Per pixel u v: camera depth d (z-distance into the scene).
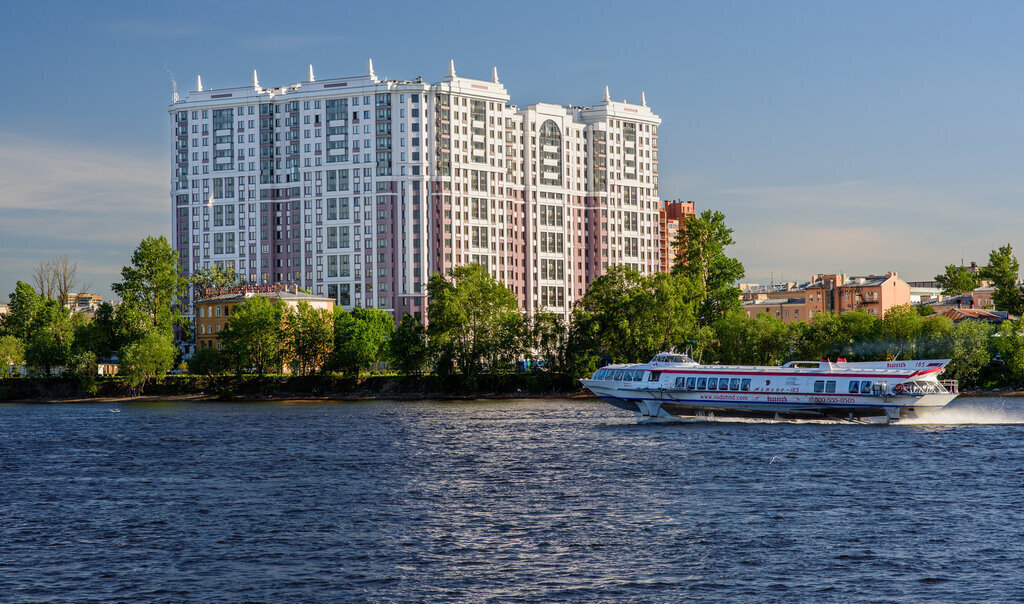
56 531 61.94
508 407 162.62
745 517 63.88
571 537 59.16
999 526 60.88
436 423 131.50
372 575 51.84
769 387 113.25
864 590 48.62
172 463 92.19
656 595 48.34
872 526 61.09
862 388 110.31
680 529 60.78
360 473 84.31
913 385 109.69
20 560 55.09
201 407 173.75
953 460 86.50
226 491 75.69
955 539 57.75
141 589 49.81
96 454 100.19
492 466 87.25
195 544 58.38
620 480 78.19
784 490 73.00
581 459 90.31
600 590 49.12
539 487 75.75
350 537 59.78
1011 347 177.75
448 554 55.69
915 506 66.88
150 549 57.25
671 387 116.81
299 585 50.31
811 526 61.22
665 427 115.38
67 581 51.22
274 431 122.88
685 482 76.81
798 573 51.41
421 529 61.66
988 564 52.59
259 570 52.91
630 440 103.38
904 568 51.97
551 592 48.94
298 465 89.88
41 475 85.00
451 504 69.44
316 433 119.31
